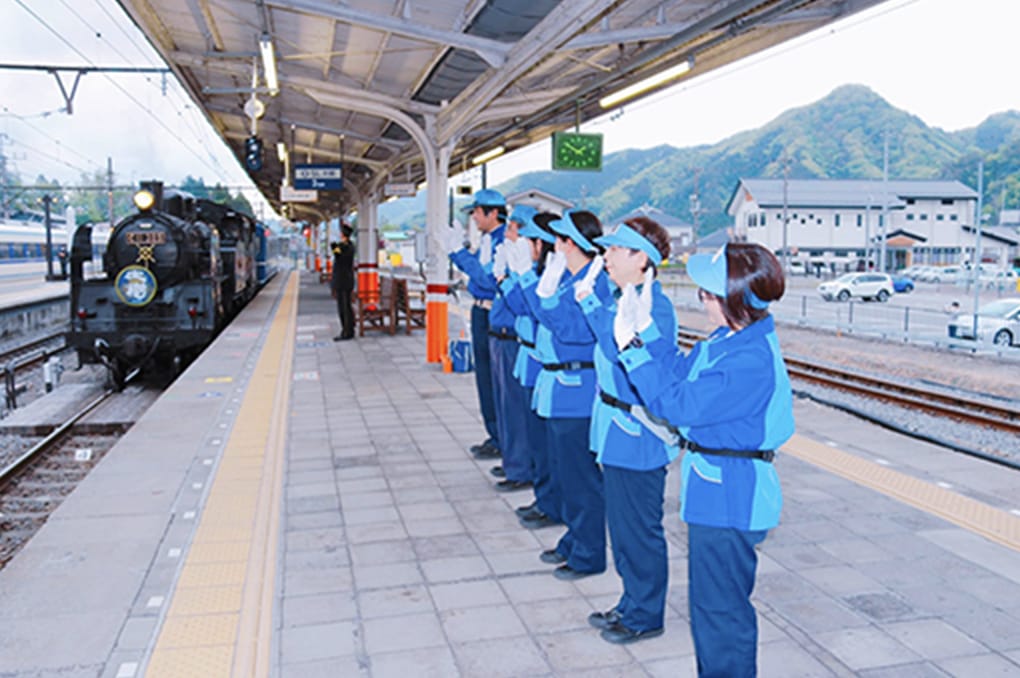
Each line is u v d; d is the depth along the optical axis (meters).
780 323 22.41
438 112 11.18
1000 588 4.18
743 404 2.74
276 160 23.41
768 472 2.86
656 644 3.64
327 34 9.06
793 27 7.44
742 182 62.50
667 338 3.35
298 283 36.56
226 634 3.67
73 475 7.65
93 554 4.56
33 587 4.14
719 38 6.91
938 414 10.11
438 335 11.56
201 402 8.78
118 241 12.23
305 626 3.77
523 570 4.43
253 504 5.40
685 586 4.25
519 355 5.11
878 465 6.39
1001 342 17.41
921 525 5.09
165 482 5.90
